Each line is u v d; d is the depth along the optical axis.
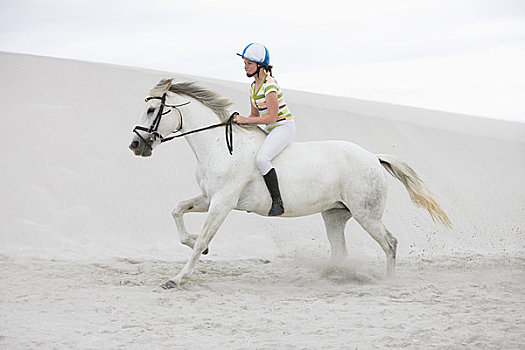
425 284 7.39
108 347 4.81
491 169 14.56
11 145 12.90
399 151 14.77
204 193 7.34
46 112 14.33
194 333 5.23
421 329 5.24
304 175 7.22
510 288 7.14
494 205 12.78
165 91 7.13
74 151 12.84
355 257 9.43
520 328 5.26
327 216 7.93
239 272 8.27
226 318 5.73
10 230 10.16
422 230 11.66
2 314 5.75
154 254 9.81
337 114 16.19
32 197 11.21
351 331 5.26
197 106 7.29
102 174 12.16
